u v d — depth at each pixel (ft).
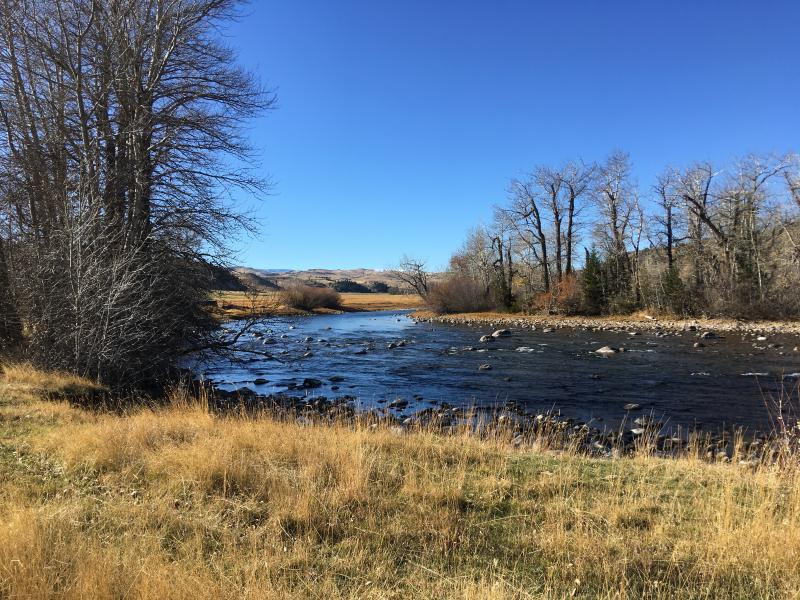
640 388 52.49
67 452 20.53
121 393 41.16
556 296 166.20
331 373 66.69
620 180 159.53
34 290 43.45
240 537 14.07
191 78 58.65
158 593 10.41
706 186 139.85
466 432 26.89
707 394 48.91
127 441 21.81
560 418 40.98
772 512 15.33
